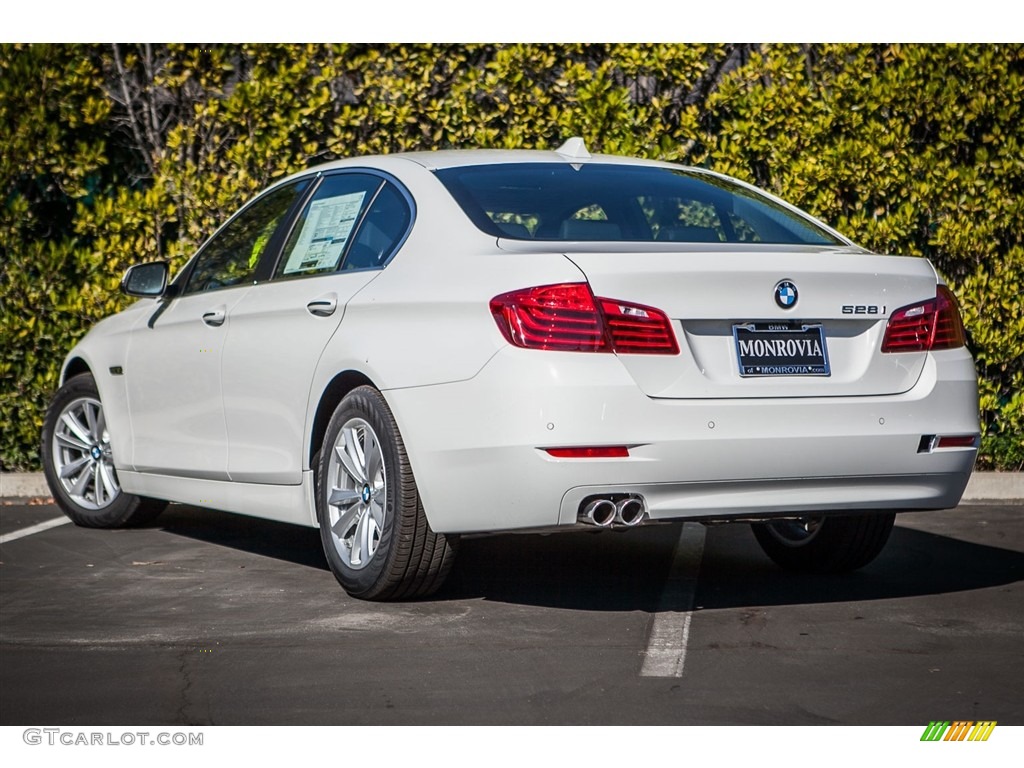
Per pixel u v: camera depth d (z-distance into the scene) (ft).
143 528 23.95
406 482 16.25
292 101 27.61
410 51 27.61
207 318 20.16
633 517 14.97
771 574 19.26
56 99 28.12
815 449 15.28
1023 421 27.53
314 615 16.63
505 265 15.28
